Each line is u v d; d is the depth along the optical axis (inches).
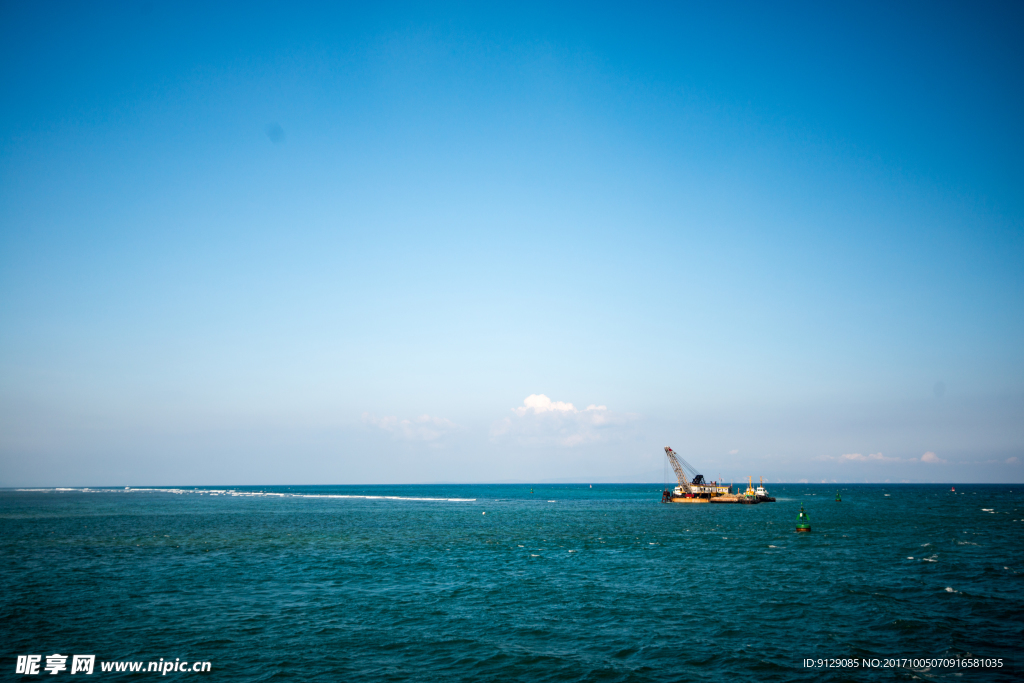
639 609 1640.0
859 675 1154.0
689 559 2546.8
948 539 3280.0
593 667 1195.9
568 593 1844.2
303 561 2466.8
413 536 3550.7
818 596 1788.9
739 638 1379.2
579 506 7632.9
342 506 7480.3
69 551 2751.0
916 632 1419.8
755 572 2206.0
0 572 2166.6
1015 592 1839.3
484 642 1348.4
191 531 3779.5
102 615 1550.2
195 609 1619.1
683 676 1149.1
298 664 1204.5
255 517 5182.1
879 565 2352.4
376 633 1411.2
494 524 4517.7
